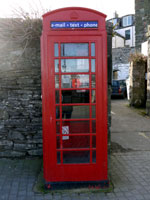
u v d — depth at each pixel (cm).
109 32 383
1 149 457
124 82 1838
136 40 1525
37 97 446
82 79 327
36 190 338
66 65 323
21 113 449
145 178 382
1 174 388
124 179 378
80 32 315
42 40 314
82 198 318
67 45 320
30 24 433
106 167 339
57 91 325
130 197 322
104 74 324
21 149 456
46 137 330
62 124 336
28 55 439
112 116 930
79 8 313
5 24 435
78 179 339
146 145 560
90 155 338
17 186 349
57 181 338
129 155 493
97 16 314
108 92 384
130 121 830
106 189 341
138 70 1144
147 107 927
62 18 312
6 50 441
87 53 323
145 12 1486
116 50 2300
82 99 331
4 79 446
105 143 336
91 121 334
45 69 318
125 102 1437
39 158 455
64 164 336
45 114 326
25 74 442
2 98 449
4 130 452
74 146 340
